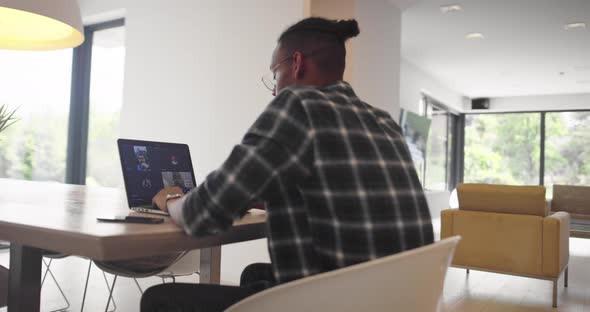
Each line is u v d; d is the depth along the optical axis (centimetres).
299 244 89
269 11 384
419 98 845
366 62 460
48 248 89
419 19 574
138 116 457
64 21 170
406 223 91
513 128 1105
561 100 1033
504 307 334
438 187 1037
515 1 509
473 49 709
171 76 437
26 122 517
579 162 1036
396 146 100
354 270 74
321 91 93
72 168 559
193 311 108
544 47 685
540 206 362
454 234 395
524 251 362
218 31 411
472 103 1109
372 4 472
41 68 530
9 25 194
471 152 1145
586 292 387
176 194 124
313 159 86
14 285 109
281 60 110
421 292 83
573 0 502
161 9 449
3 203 133
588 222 593
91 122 557
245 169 82
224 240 110
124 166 136
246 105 391
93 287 340
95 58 559
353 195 86
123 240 83
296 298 76
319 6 438
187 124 424
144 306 113
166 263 202
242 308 80
